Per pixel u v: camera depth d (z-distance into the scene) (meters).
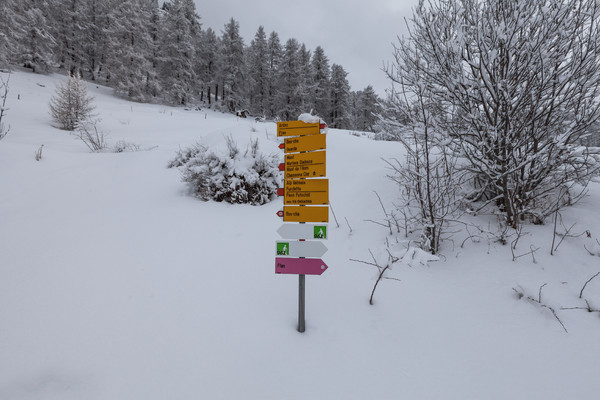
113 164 6.64
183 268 2.55
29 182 5.30
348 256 2.81
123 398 1.30
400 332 1.82
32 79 25.08
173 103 32.69
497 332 1.78
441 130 2.88
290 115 35.72
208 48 39.69
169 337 1.71
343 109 37.69
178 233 3.31
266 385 1.41
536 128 2.65
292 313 2.00
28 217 3.73
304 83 35.44
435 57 2.80
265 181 4.55
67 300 2.01
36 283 2.20
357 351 1.66
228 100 38.47
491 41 2.51
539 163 2.71
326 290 2.28
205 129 15.82
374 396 1.37
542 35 2.46
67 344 1.61
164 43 34.41
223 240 3.18
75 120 13.48
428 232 2.67
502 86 2.51
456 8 2.70
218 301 2.10
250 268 2.61
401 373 1.51
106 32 32.00
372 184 4.25
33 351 1.54
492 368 1.53
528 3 2.46
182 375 1.44
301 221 1.75
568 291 2.03
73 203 4.37
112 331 1.73
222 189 4.41
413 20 2.93
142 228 3.42
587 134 2.58
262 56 41.41
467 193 3.11
